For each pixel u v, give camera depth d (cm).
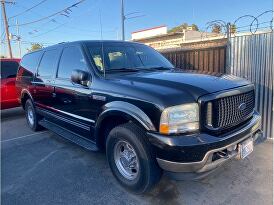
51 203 308
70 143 510
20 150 484
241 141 293
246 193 312
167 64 439
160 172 288
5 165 419
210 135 265
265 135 505
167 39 2642
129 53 414
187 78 315
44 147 494
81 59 390
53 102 469
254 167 373
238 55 534
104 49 394
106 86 330
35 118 579
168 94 269
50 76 477
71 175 374
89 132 378
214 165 264
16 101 738
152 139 268
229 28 547
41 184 353
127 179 319
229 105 286
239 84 316
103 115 328
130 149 310
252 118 334
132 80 322
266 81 493
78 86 383
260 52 498
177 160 255
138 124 282
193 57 637
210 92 273
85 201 309
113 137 314
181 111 261
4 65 728
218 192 316
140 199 308
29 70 579
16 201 315
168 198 307
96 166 400
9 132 612
